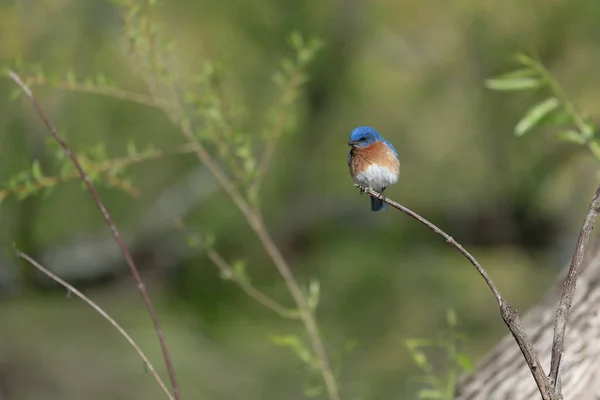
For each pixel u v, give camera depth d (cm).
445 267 1678
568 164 1656
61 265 1588
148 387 1159
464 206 1806
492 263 1697
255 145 1581
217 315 1560
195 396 1155
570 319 477
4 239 1513
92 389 1123
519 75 557
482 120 1761
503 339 513
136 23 636
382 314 1505
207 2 1625
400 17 1781
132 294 1612
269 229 1797
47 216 1592
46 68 1500
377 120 1864
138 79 1555
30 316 1343
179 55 1470
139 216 1694
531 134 1681
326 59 1792
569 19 1645
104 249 1628
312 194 1850
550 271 1653
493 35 1711
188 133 652
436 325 1459
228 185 666
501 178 1756
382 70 1823
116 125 1595
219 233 1722
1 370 1125
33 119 1414
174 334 1387
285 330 1488
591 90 1597
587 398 431
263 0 1711
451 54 1781
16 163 1383
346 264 1698
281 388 1205
